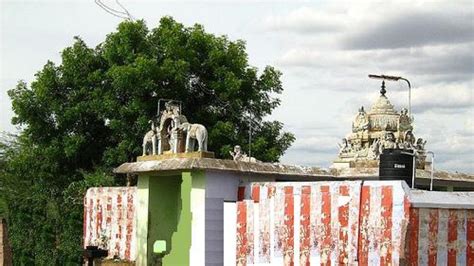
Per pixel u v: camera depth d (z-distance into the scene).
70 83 31.52
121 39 30.91
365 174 20.48
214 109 31.61
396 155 16.45
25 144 33.78
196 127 19.06
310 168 19.91
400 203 14.05
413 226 13.95
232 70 31.70
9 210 33.72
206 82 31.20
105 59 31.66
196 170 18.55
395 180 15.38
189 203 19.83
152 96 29.88
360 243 14.74
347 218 15.06
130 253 22.55
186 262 20.08
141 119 29.16
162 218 21.31
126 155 29.81
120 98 30.81
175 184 21.62
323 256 15.48
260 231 17.08
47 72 31.30
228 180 18.69
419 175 20.53
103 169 30.41
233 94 31.14
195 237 18.61
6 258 20.95
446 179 21.30
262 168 18.92
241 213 17.66
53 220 30.27
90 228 25.05
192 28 31.66
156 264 21.20
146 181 21.45
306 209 16.00
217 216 18.47
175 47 30.41
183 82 30.27
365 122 24.69
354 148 24.69
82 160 31.66
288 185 16.67
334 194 15.41
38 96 31.05
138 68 28.88
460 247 14.42
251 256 17.23
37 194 32.09
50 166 31.41
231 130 30.31
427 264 14.04
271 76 32.91
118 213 23.42
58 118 31.11
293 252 16.17
